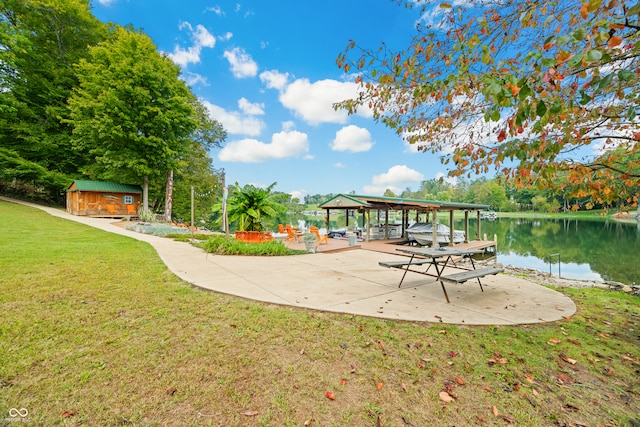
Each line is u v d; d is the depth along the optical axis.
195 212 29.70
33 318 3.38
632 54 2.26
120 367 2.49
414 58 3.23
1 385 2.20
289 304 4.26
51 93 22.28
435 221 13.74
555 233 31.42
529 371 2.68
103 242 9.86
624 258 16.52
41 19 22.66
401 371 2.61
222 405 2.09
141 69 18.89
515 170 3.12
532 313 4.18
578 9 2.38
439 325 3.64
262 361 2.68
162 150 20.11
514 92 1.80
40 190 24.72
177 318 3.57
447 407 2.16
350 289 5.23
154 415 1.97
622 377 2.62
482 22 2.47
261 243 11.21
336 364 2.68
